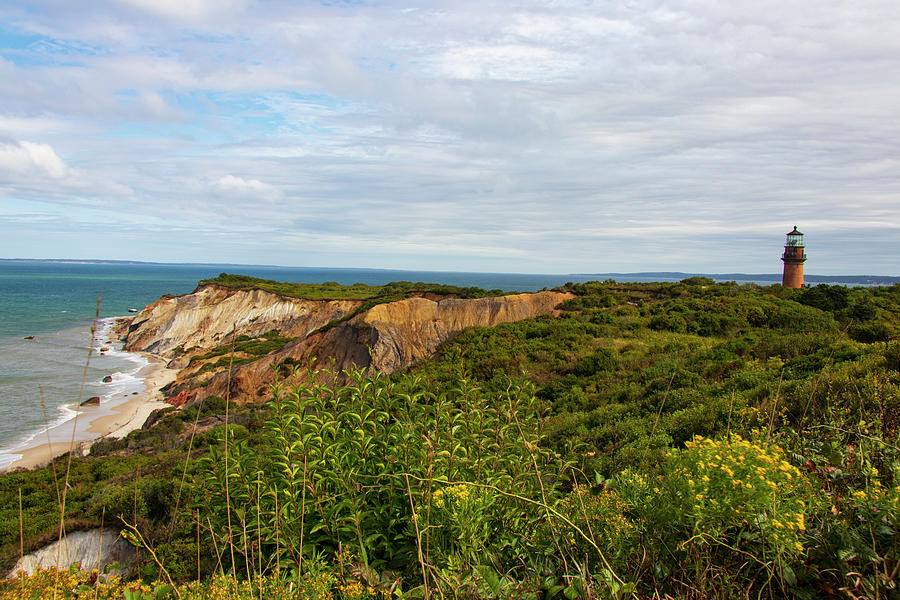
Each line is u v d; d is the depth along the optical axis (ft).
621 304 124.26
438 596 8.95
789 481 8.81
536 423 17.11
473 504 10.60
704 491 8.57
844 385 21.42
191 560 15.46
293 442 14.38
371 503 14.44
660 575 9.10
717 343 78.28
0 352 186.39
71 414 110.52
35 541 33.19
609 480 11.89
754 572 9.11
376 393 16.57
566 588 8.76
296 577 10.80
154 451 76.28
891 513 8.30
